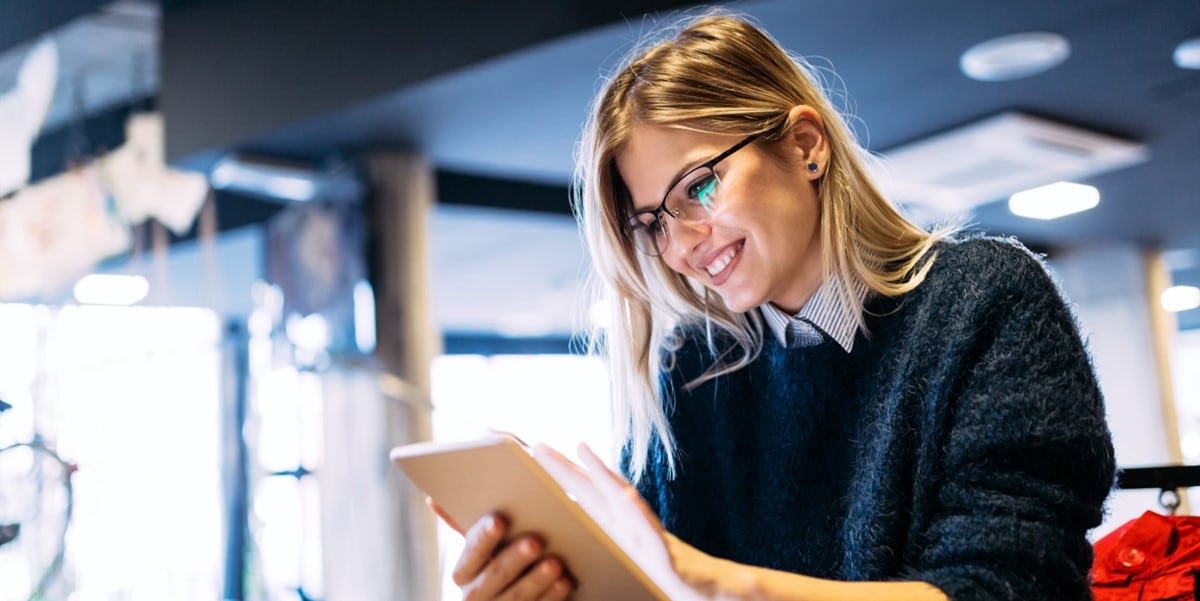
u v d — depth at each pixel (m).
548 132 4.02
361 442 3.97
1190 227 6.64
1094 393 1.09
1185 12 3.47
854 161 1.26
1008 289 1.11
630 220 1.28
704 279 1.24
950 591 0.97
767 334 1.33
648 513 0.90
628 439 1.45
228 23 3.90
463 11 3.33
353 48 3.59
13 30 3.92
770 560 1.29
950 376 1.11
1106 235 6.78
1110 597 1.36
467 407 7.85
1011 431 1.05
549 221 5.17
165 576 4.95
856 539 1.16
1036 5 3.34
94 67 4.56
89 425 4.82
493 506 1.02
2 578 3.99
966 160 4.80
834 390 1.25
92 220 4.71
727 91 1.21
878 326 1.21
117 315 5.02
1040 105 4.30
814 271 1.25
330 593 4.11
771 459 1.30
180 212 4.64
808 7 3.14
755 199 1.19
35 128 4.47
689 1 2.93
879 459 1.16
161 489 5.06
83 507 4.59
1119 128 4.63
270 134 3.81
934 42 3.56
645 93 1.22
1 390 4.61
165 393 5.17
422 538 3.87
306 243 4.34
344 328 4.07
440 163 4.34
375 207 4.02
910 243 1.26
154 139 4.57
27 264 4.70
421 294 4.05
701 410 1.39
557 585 1.02
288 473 4.50
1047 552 0.99
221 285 5.82
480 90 3.51
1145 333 6.98
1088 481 1.04
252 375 4.70
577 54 3.22
